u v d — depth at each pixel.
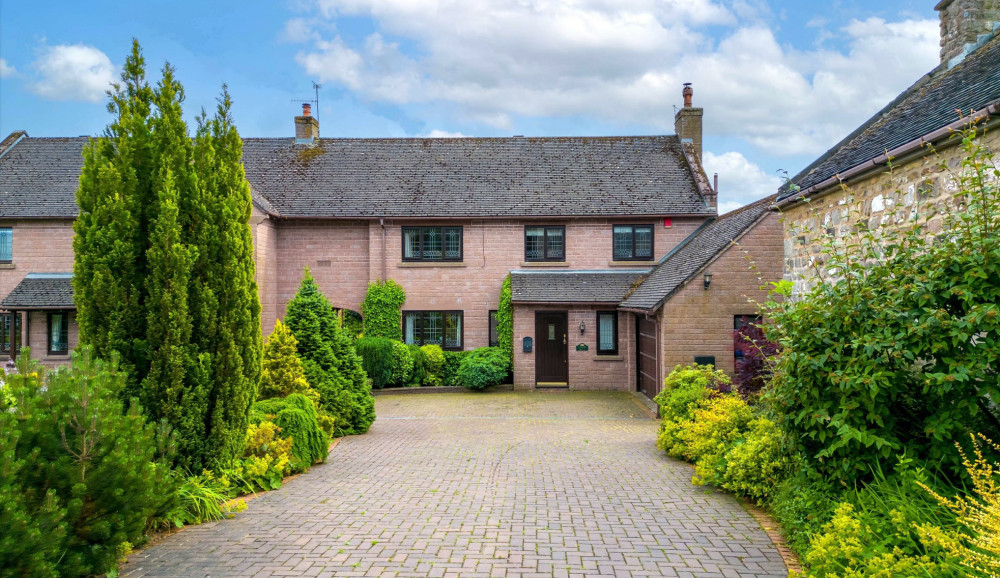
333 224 18.88
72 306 16.95
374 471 7.86
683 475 7.50
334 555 4.74
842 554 3.63
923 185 6.60
